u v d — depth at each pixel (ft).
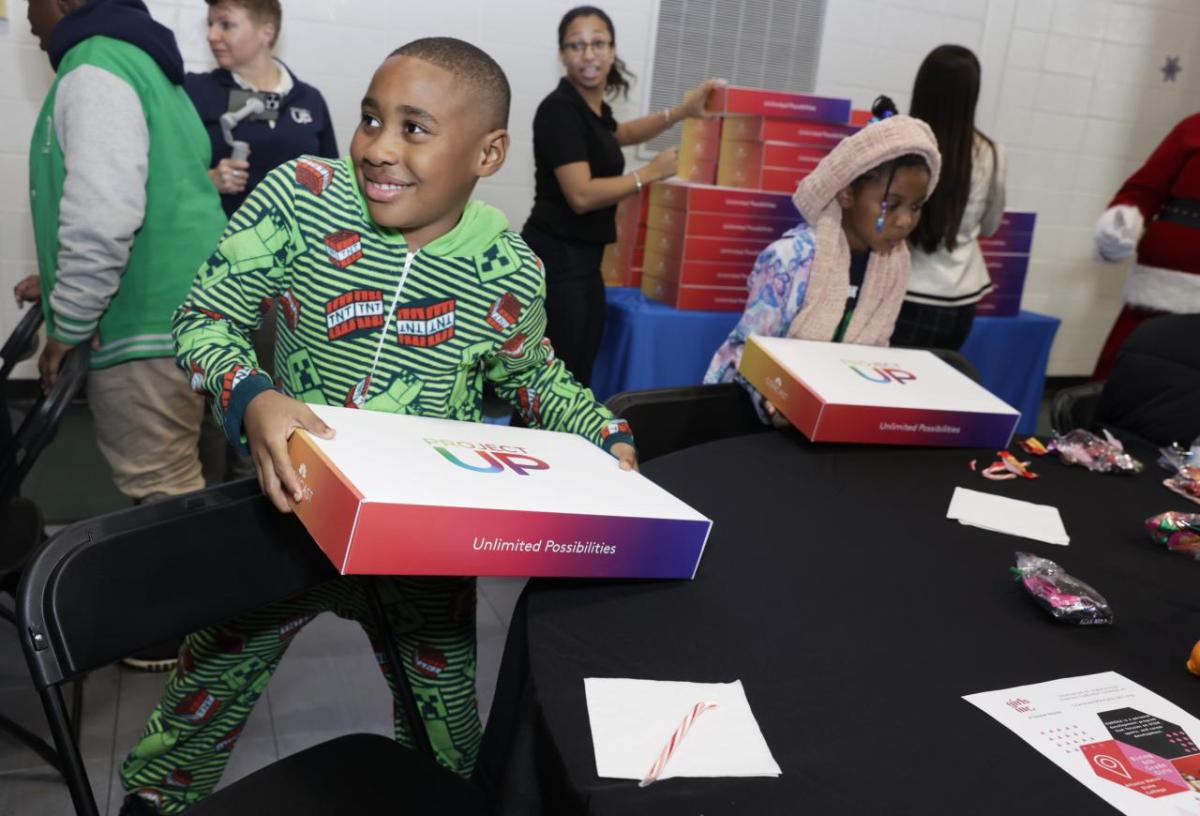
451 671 4.12
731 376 6.07
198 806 3.10
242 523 3.22
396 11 11.44
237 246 3.37
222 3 7.85
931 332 9.02
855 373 5.26
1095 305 16.60
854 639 3.06
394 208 3.23
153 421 6.38
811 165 9.30
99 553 2.85
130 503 9.16
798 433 5.21
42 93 10.73
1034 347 11.12
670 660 2.82
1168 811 2.36
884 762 2.44
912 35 13.88
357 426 3.23
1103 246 9.99
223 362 3.20
